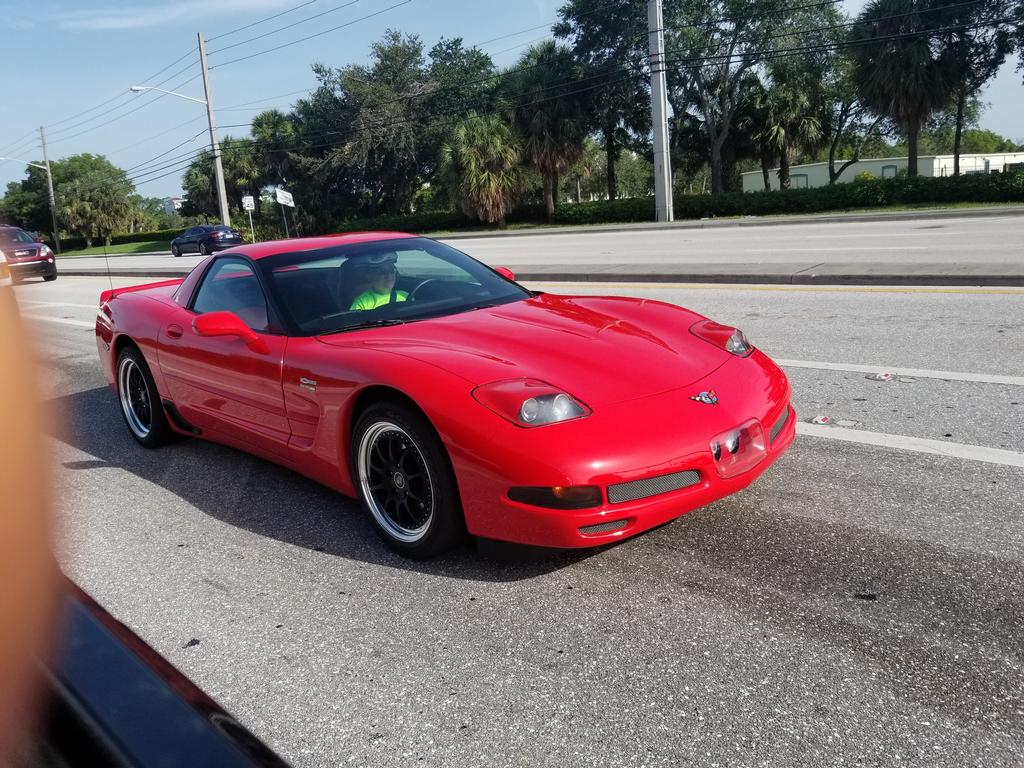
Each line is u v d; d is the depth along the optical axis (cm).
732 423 293
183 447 486
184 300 456
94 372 729
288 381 348
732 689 217
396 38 4956
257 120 5544
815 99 4084
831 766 186
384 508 322
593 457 266
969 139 9300
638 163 7688
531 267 1316
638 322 363
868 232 1580
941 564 276
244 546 336
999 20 2930
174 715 86
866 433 413
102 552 338
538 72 3812
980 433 400
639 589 275
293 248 421
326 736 211
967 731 195
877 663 224
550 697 221
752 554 293
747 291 898
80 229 4550
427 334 339
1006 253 1023
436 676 235
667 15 3925
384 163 5006
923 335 619
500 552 284
